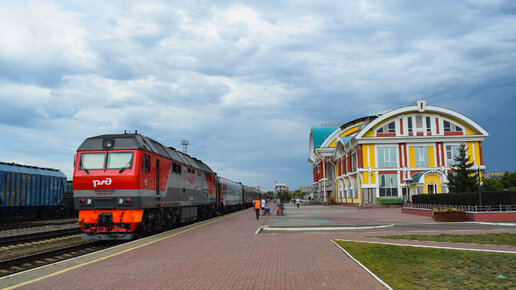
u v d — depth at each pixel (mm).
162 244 14336
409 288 7418
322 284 7770
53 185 34000
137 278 8547
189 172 24625
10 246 15477
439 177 43094
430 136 46125
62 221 30875
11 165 29156
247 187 63375
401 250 12078
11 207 28406
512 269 8922
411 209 33031
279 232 19062
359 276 8461
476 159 46125
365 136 46750
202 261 10641
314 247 13211
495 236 15648
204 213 30328
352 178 52188
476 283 7793
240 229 20484
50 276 8805
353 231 19250
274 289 7434
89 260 10906
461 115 46250
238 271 9203
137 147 16141
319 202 77438
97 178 15672
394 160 46625
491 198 24797
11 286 7848
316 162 82625
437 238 15289
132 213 15648
